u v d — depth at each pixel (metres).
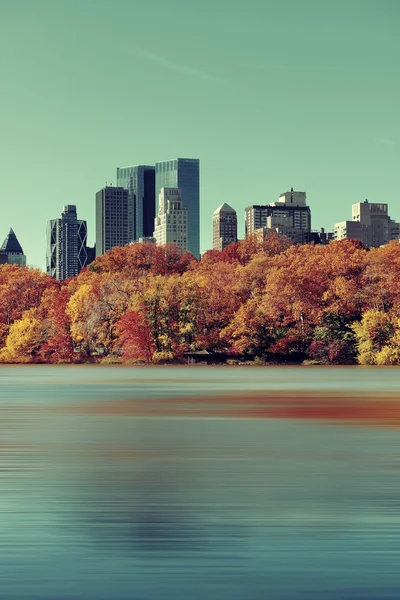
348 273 156.25
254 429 35.62
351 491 20.75
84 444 30.16
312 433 33.84
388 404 51.19
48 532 16.62
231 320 148.88
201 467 24.67
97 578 13.75
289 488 21.16
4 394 63.03
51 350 160.75
